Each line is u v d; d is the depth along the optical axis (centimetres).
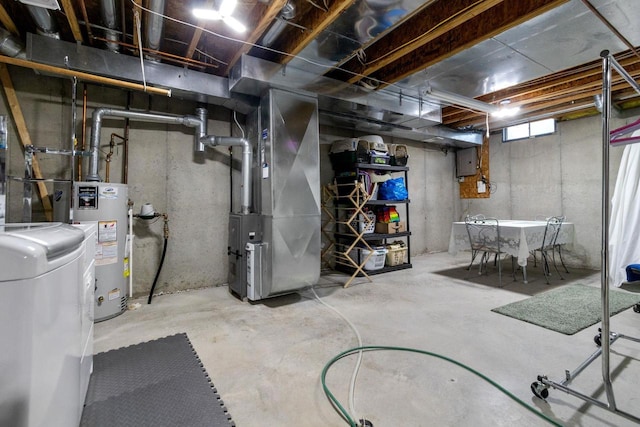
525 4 223
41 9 226
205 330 256
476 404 162
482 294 355
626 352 215
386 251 469
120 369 195
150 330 256
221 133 397
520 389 175
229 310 304
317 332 252
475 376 188
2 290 93
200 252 384
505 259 564
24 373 95
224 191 399
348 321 275
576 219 506
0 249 92
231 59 314
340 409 158
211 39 297
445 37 287
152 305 319
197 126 357
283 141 329
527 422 149
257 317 286
